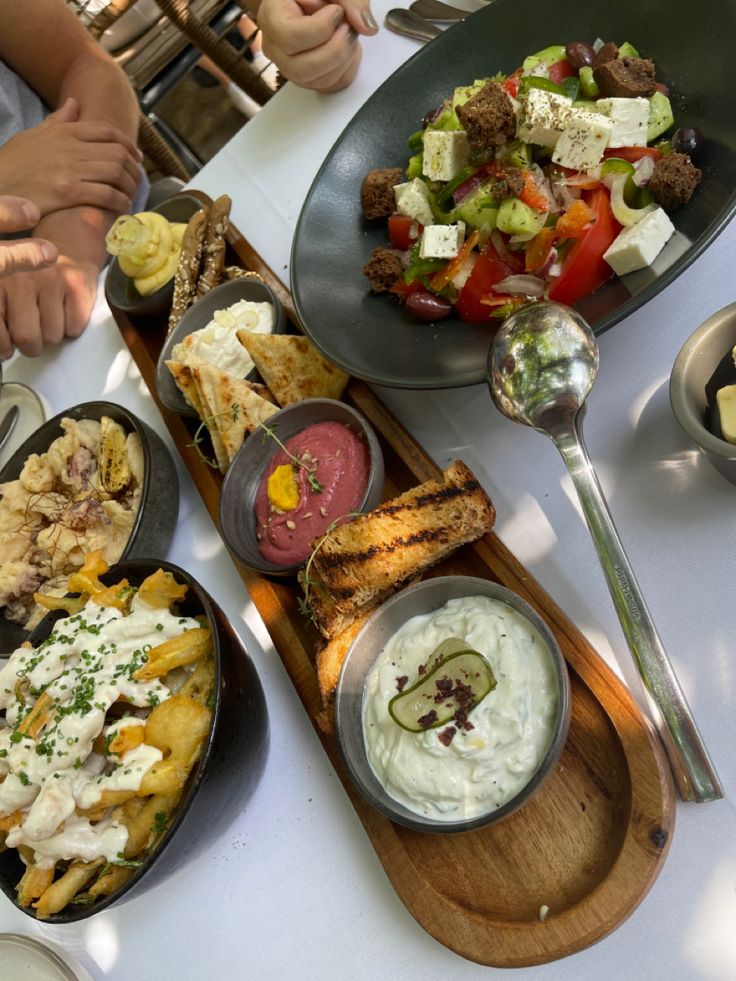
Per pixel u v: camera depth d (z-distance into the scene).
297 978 0.34
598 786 0.31
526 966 0.28
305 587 0.37
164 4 0.94
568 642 0.32
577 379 0.33
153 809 0.32
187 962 0.36
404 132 0.48
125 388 0.60
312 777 0.37
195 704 0.33
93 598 0.38
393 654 0.34
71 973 0.37
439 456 0.41
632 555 0.33
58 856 0.32
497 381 0.34
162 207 0.63
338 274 0.45
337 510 0.40
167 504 0.48
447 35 0.46
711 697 0.30
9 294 0.64
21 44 0.84
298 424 0.44
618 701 0.30
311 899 0.35
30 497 0.52
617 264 0.35
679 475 0.34
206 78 1.17
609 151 0.37
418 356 0.40
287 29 0.54
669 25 0.39
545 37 0.44
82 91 0.81
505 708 0.30
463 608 0.33
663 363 0.36
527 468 0.38
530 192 0.37
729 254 0.37
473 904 0.31
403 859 0.32
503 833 0.31
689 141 0.36
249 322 0.50
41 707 0.35
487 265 0.39
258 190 0.60
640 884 0.27
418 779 0.30
